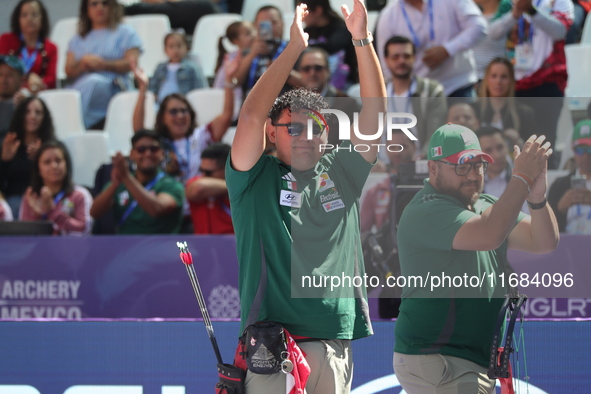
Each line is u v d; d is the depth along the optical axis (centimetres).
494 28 2159
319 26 2267
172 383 1284
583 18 2477
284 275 931
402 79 2012
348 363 953
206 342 1284
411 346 995
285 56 906
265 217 932
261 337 874
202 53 2728
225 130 2119
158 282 1505
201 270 1495
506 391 948
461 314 977
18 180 2130
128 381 1293
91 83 2559
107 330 1302
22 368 1310
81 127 2495
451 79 2105
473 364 991
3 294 1527
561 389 1158
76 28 2827
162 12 2841
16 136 2136
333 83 2266
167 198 1869
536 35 2109
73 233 1930
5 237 1527
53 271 1520
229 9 2906
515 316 937
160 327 1292
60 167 1933
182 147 2097
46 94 2495
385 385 1213
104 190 1873
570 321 1161
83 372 1302
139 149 1886
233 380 920
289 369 863
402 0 2144
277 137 959
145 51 2791
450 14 2103
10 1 2744
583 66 2325
